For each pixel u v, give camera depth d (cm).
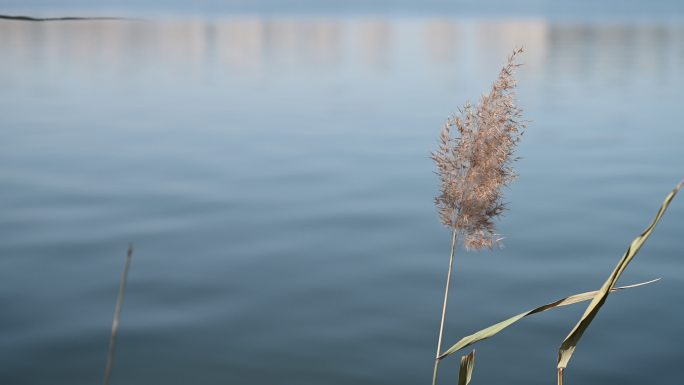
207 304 566
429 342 506
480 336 199
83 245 705
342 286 605
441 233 753
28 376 452
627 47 3350
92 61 2720
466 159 189
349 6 9806
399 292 593
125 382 449
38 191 931
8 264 650
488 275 634
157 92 1952
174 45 3484
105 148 1231
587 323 197
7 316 538
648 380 455
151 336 509
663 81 2184
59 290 590
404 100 1798
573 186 982
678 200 895
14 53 2980
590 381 455
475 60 2777
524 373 465
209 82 2167
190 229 765
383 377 459
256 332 518
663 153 1204
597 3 10131
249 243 718
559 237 745
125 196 906
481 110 188
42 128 1428
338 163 1124
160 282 609
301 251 695
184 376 457
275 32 4381
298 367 468
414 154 1189
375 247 708
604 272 641
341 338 509
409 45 3494
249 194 923
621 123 1510
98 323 528
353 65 2627
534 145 1295
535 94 1938
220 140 1315
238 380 451
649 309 558
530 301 577
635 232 762
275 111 1656
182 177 1019
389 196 914
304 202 884
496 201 192
